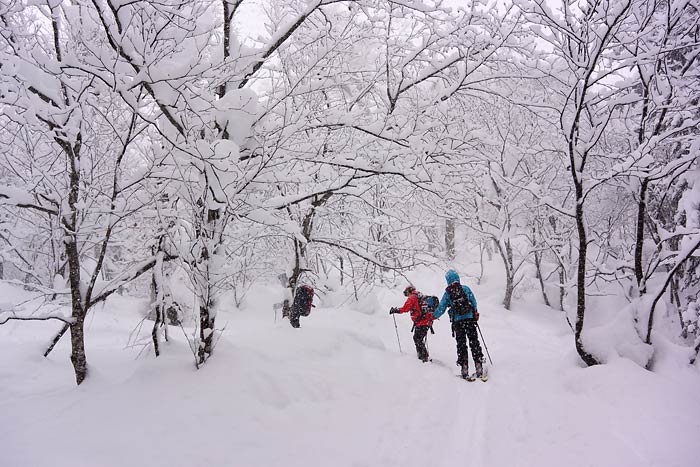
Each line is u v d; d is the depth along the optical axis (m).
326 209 8.07
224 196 4.26
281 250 10.10
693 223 5.36
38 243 10.02
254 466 3.21
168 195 4.93
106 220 4.63
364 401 4.69
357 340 6.93
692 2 5.16
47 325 8.16
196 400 3.82
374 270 8.96
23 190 3.97
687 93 5.80
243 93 4.43
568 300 15.40
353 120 5.44
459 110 7.52
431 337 9.96
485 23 6.00
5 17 3.73
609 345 5.18
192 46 4.28
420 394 5.15
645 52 5.37
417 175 5.56
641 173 5.11
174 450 3.17
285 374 4.59
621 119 6.57
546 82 6.45
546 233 15.86
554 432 3.99
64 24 4.48
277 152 4.90
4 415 3.45
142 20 3.71
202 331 4.45
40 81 3.87
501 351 8.36
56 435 3.15
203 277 4.36
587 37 5.07
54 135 3.81
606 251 11.69
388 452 3.68
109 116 4.96
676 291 8.40
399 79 6.85
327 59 5.62
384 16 6.22
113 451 3.04
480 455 3.69
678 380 4.55
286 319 7.37
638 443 3.52
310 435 3.78
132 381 4.08
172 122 4.13
